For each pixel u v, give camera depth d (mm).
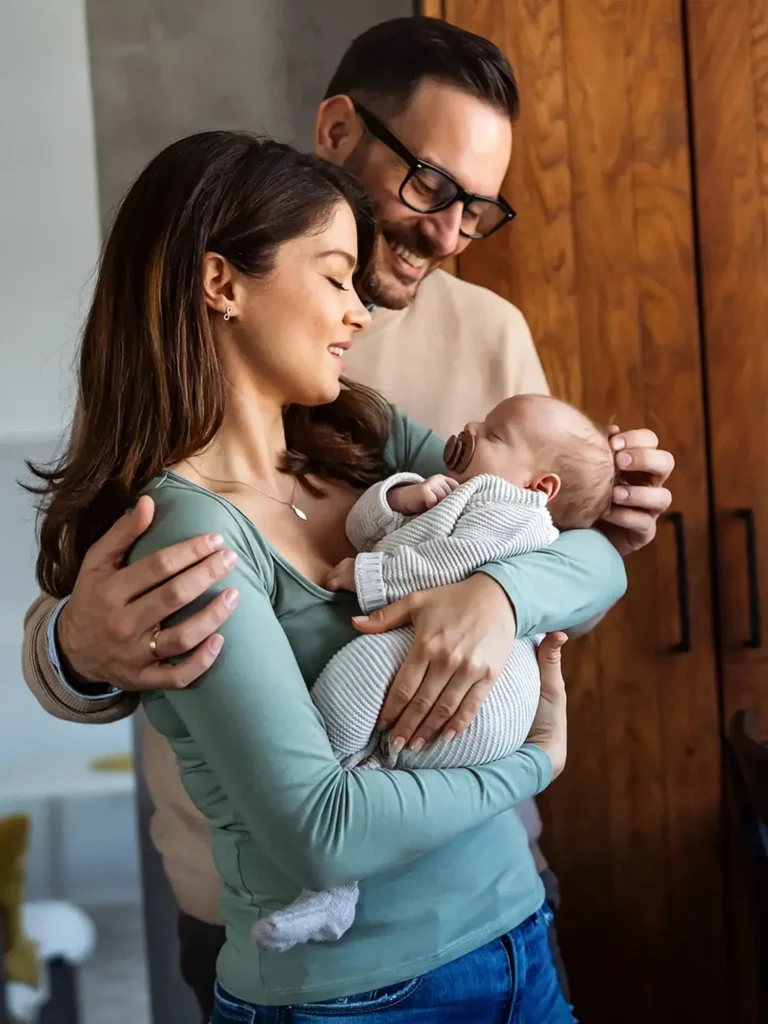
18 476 1784
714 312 1800
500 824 1075
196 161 1023
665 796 1854
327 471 1187
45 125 1759
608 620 1837
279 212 1000
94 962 1829
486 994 1008
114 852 1832
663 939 1873
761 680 1848
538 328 1791
